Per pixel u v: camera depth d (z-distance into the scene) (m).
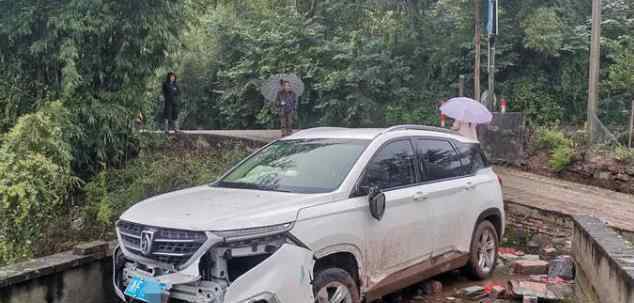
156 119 18.78
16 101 11.99
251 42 27.81
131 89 12.55
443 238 6.12
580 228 6.00
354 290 4.89
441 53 21.81
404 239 5.54
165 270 4.26
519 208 9.84
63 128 10.94
